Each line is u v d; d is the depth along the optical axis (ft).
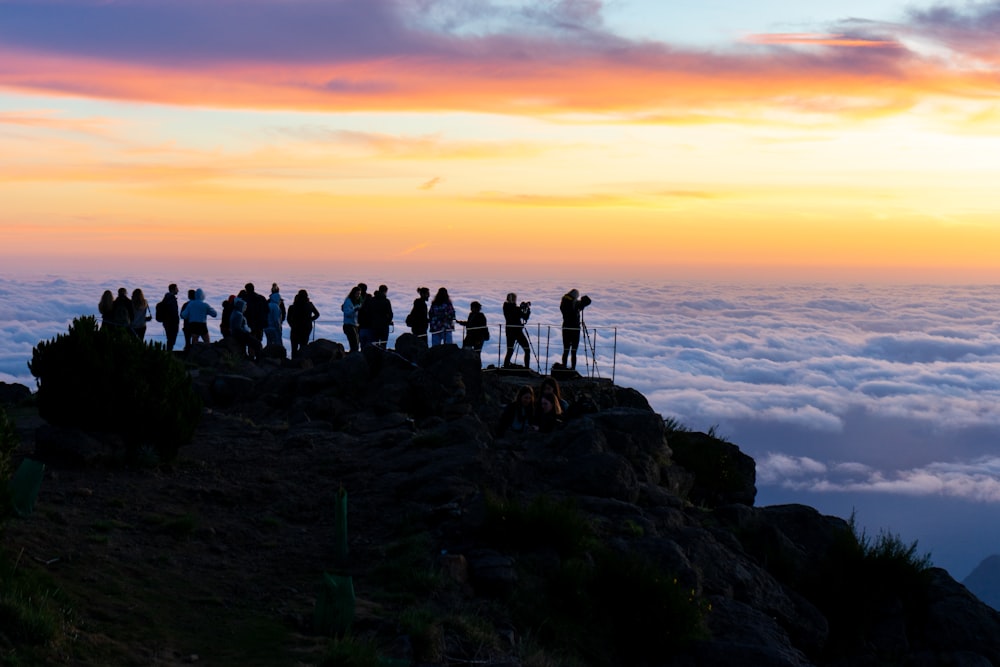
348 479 44.06
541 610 32.27
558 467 45.96
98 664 23.04
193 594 29.55
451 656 27.20
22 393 67.51
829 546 48.44
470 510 37.04
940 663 41.22
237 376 66.23
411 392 62.34
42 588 26.61
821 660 41.11
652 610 33.22
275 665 24.86
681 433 61.62
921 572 44.57
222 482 42.57
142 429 42.75
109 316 76.43
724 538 44.62
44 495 36.45
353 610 27.89
